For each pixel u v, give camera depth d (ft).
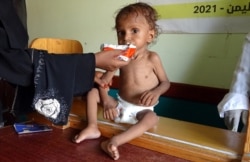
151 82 2.65
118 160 1.81
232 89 2.84
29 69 1.95
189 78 4.31
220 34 3.93
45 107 2.04
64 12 5.83
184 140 1.98
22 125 2.49
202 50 4.12
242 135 2.17
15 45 1.94
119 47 2.30
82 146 2.04
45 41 4.41
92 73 2.15
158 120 2.49
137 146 2.05
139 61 2.66
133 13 2.58
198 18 4.08
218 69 4.02
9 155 1.84
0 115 2.78
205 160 1.78
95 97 2.49
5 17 2.00
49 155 1.86
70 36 5.81
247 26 3.69
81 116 2.51
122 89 2.68
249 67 2.74
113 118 2.42
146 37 2.63
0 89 3.18
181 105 4.36
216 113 4.03
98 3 5.21
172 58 4.42
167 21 4.37
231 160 1.72
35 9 6.40
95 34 5.38
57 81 2.02
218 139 2.04
